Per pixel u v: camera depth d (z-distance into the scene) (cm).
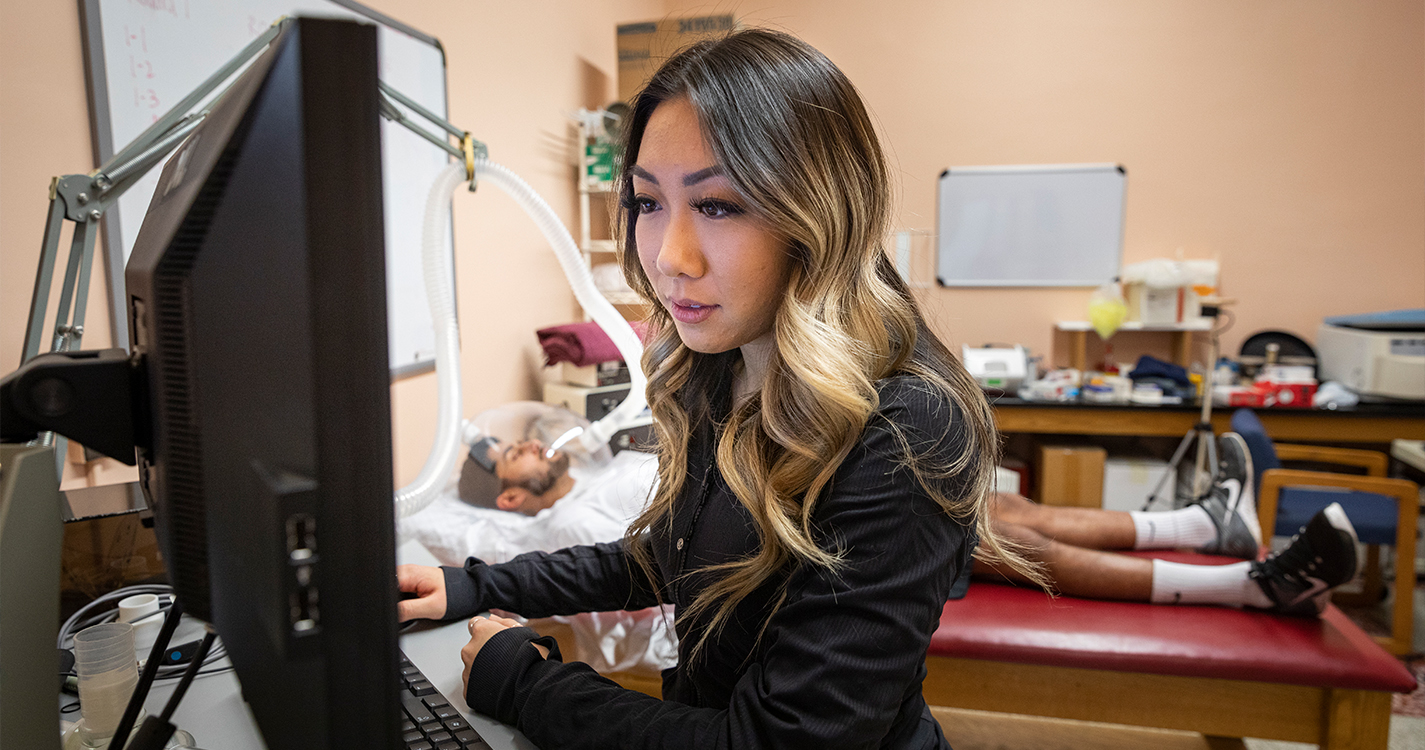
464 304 236
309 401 34
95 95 133
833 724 64
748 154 66
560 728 73
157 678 81
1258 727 158
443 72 222
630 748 69
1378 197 340
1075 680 163
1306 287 350
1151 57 353
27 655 50
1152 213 360
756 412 78
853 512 67
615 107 296
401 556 117
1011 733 190
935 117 374
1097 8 356
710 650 83
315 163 33
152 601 93
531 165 273
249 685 41
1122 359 368
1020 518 213
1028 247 372
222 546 42
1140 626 167
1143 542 210
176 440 45
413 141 211
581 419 183
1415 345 298
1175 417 316
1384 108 336
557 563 103
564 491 168
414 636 95
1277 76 343
